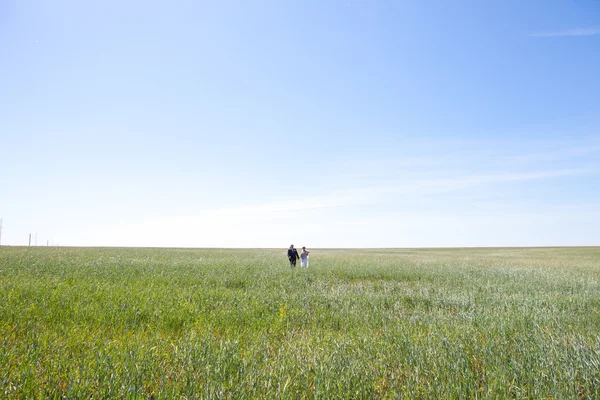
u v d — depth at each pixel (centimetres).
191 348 543
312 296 1153
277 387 432
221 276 1692
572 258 4444
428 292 1338
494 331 718
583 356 540
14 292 980
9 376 437
